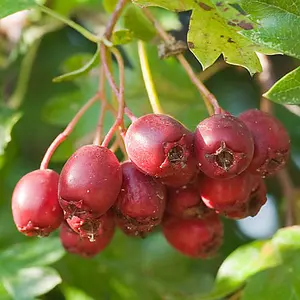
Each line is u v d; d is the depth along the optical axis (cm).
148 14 20
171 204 19
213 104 19
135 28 21
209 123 17
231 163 17
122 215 18
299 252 21
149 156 17
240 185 18
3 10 20
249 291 21
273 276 21
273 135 18
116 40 20
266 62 24
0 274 23
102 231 18
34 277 23
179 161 17
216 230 20
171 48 20
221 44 19
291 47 18
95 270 26
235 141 17
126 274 26
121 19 23
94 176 17
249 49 19
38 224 18
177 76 25
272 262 21
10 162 28
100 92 20
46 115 26
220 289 22
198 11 19
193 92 25
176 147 17
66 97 26
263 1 18
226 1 19
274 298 21
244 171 18
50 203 18
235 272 22
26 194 18
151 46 25
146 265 27
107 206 17
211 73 25
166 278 27
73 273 26
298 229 22
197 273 28
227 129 17
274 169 18
